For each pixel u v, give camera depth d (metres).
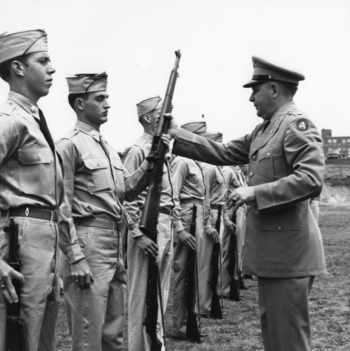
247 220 4.57
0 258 3.68
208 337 7.05
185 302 7.00
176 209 6.95
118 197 4.92
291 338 4.38
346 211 36.12
